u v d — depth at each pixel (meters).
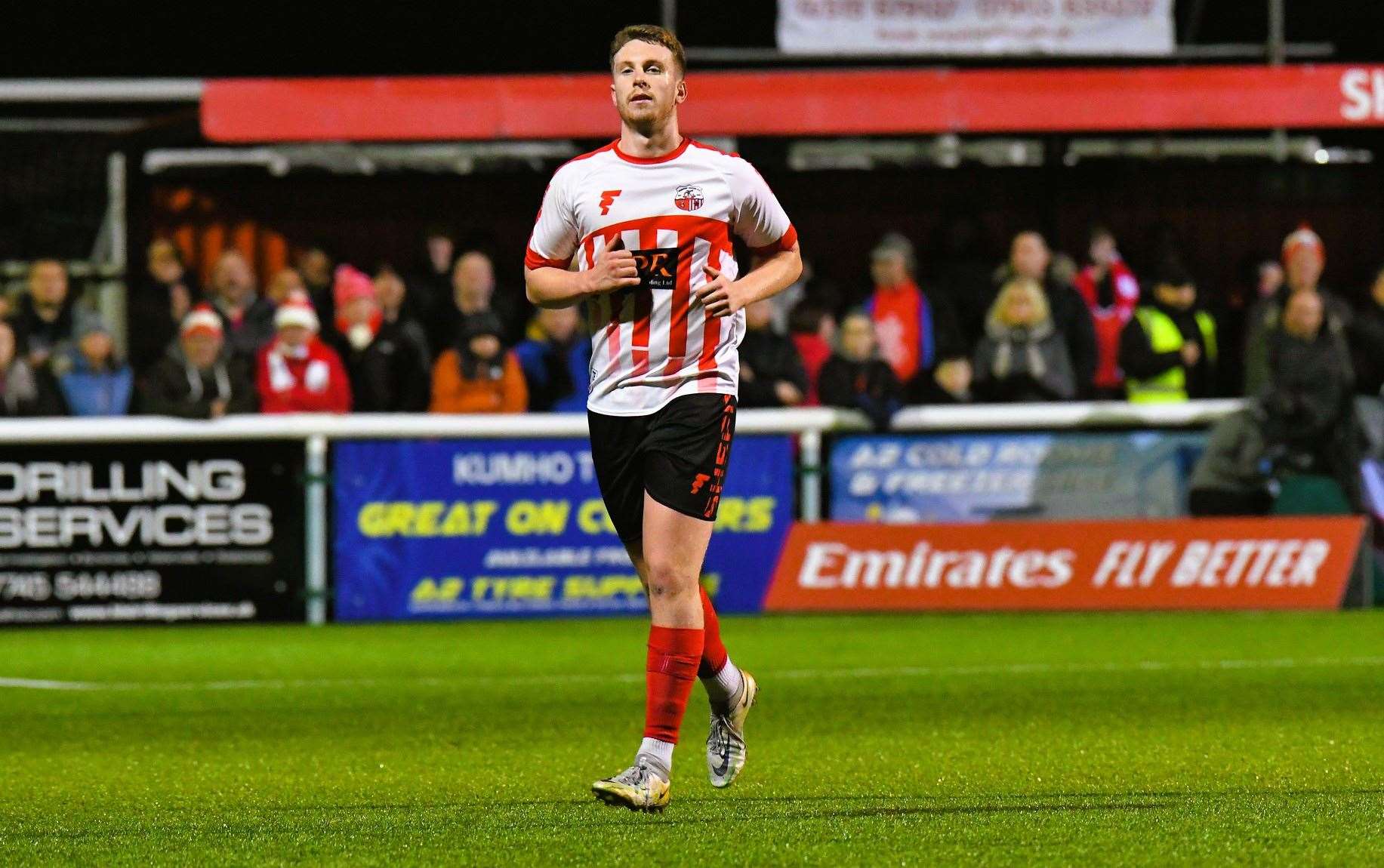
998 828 16.14
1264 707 25.44
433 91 42.97
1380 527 40.16
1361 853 14.86
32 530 38.41
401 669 31.42
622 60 16.91
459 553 39.25
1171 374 40.31
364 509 39.09
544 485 39.38
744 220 17.42
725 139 52.06
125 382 41.97
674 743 16.92
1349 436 39.97
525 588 39.41
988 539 39.53
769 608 39.50
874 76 43.00
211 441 38.78
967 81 43.06
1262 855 14.80
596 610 39.62
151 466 38.62
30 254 50.44
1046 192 53.72
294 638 36.53
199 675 30.95
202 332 38.72
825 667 30.70
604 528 39.56
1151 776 19.52
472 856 15.01
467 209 54.47
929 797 18.19
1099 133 52.75
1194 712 25.05
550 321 41.38
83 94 44.84
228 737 23.83
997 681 28.75
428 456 39.16
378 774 20.39
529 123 42.97
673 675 16.80
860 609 39.53
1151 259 46.47
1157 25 45.31
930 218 54.03
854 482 39.62
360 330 41.59
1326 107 43.34
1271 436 39.59
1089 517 39.75
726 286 16.69
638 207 16.97
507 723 24.73
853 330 39.59
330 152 52.53
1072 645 33.75
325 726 24.70
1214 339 42.28
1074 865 14.48
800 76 42.84
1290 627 36.41
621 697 27.38
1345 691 27.12
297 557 38.97
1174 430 39.69
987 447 39.56
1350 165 54.12
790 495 39.53
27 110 50.44
